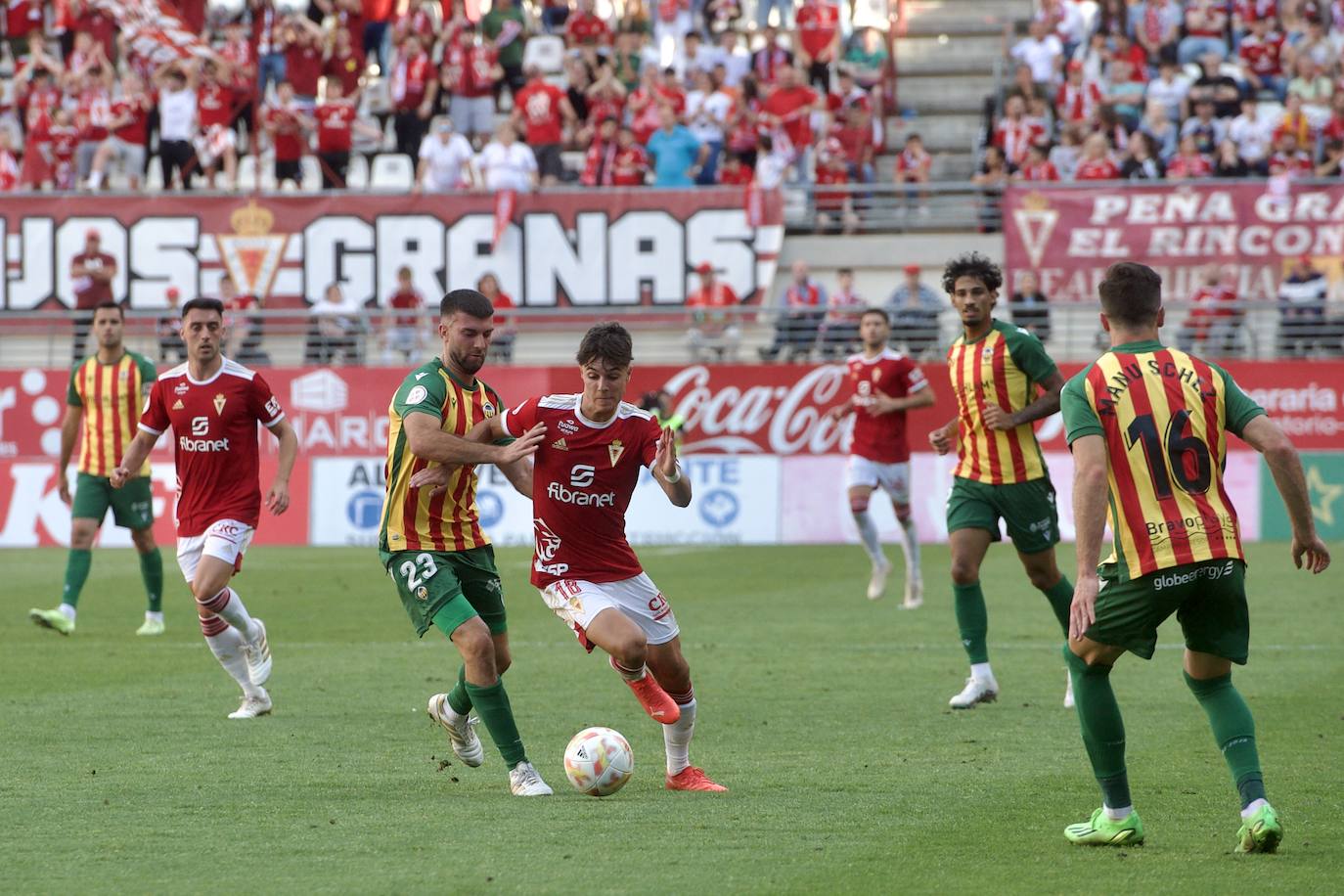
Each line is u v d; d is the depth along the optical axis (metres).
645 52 61.41
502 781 15.43
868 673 23.20
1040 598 33.34
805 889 11.14
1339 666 23.52
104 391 28.30
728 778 15.51
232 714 19.56
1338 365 45.66
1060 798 14.41
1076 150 53.53
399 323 51.25
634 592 14.75
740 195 51.69
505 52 59.53
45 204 52.53
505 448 14.31
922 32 63.72
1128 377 12.29
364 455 48.41
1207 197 49.41
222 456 19.72
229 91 56.19
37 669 23.88
